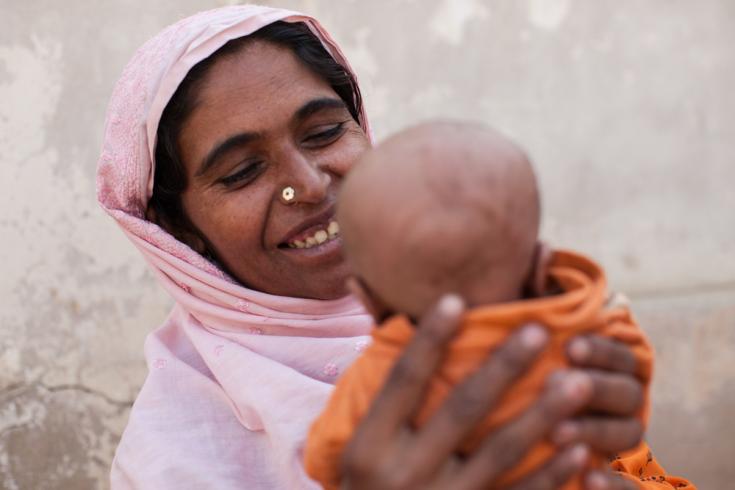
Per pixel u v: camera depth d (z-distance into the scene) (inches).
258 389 66.9
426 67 152.8
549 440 42.0
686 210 169.2
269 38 68.1
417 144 43.5
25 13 125.1
